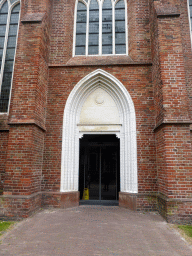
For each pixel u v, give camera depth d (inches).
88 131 288.7
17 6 328.2
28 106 238.8
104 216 223.0
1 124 272.4
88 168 344.5
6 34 315.3
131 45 299.1
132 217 219.9
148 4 305.0
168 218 201.0
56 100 284.0
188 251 141.7
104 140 344.2
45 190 260.1
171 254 137.2
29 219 209.2
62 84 288.0
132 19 306.0
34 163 238.5
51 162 267.0
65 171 266.1
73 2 325.4
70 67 291.9
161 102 230.5
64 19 311.0
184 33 289.3
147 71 281.6
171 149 213.8
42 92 267.3
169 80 229.8
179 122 216.1
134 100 275.1
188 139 214.7
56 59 297.1
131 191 256.7
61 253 135.9
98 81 294.7
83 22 324.8
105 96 299.0
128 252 138.6
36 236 165.3
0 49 311.1
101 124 287.6
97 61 296.7
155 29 258.7
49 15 298.5
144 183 253.3
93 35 319.0
